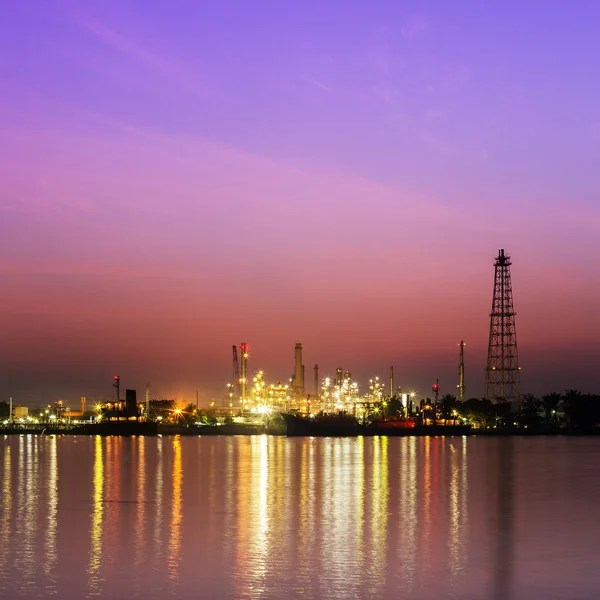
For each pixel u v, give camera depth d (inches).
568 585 1771.7
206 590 1723.7
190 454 7032.5
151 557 2053.4
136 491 3661.4
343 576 1847.9
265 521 2682.1
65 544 2240.4
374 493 3558.1
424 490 3690.9
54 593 1699.1
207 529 2501.2
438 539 2319.1
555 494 3513.8
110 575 1856.5
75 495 3494.1
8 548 2180.1
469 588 1745.8
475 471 4874.5
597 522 2657.5
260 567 1939.0
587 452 7372.1
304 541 2285.9
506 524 2608.3
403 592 1712.6
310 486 3880.4
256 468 5162.4
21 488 3821.4
